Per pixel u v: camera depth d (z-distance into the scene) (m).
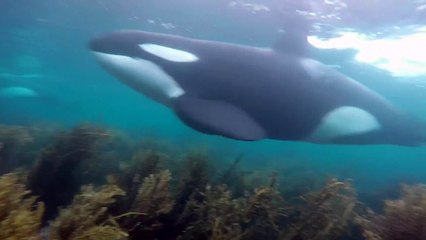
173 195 6.63
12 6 16.50
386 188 13.41
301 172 14.53
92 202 4.69
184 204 6.56
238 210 5.88
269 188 6.04
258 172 10.46
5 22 18.61
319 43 14.48
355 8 11.16
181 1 13.48
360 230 7.66
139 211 5.41
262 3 12.05
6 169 9.15
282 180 11.63
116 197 5.70
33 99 43.38
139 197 5.49
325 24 12.43
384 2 10.79
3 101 45.66
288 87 6.45
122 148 12.78
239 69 6.36
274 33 14.51
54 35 20.06
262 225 6.25
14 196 3.90
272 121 6.60
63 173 7.41
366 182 17.64
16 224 3.55
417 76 18.30
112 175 6.64
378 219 5.81
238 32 15.38
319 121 6.80
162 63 6.57
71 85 33.69
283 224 7.44
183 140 15.46
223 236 5.30
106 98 38.41
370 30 12.95
